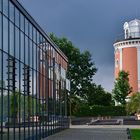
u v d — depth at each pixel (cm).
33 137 3120
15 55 2522
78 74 8962
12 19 2458
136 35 10406
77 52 8994
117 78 9394
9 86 2369
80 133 4225
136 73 10075
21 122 2683
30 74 3047
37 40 3394
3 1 2250
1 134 2195
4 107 2262
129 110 8044
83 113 8306
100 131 4556
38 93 3406
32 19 3103
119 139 3359
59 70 4928
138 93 8025
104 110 8325
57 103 4662
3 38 2241
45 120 3750
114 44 10625
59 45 8944
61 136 3800
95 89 9075
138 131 4431
